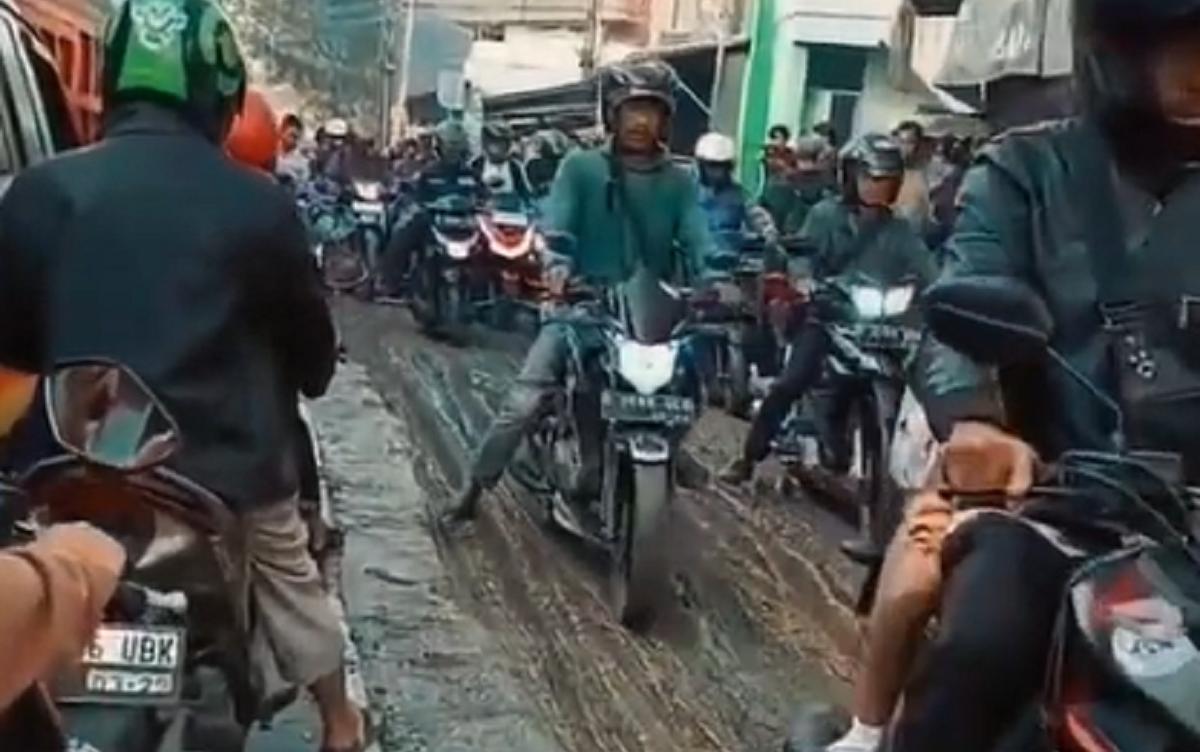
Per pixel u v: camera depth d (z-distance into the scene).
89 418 3.16
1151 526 2.73
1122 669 2.54
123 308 3.54
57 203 3.62
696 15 29.39
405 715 5.84
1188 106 2.87
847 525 8.91
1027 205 3.01
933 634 2.88
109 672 3.07
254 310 3.71
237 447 3.62
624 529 7.05
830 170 13.80
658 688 6.34
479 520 8.54
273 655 4.04
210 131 3.82
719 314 9.12
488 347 15.64
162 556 3.16
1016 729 2.69
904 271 8.34
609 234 7.56
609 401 6.89
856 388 8.38
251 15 37.53
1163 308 2.90
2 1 5.66
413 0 37.75
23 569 1.98
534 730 5.81
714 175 11.84
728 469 10.01
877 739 3.27
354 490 9.07
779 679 6.49
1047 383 2.95
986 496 2.92
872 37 22.31
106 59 3.78
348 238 19.11
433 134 21.75
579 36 36.69
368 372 13.52
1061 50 10.29
